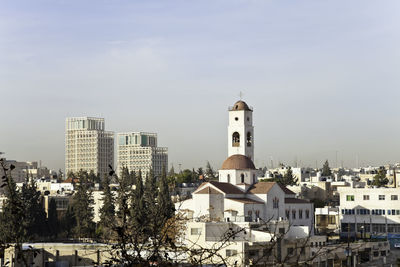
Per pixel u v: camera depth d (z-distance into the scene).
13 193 30.77
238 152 193.75
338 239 184.62
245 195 177.00
